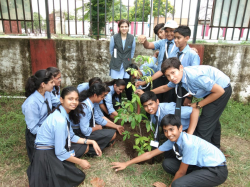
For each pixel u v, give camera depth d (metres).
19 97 4.54
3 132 3.27
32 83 2.32
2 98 4.49
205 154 2.05
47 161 2.09
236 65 4.46
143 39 3.29
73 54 4.59
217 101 2.40
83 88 3.52
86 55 4.61
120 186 2.33
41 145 2.12
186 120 2.56
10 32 4.77
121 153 2.92
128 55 4.02
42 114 2.41
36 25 5.71
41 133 2.12
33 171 2.09
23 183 2.35
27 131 2.45
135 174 2.52
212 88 2.23
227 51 4.41
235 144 3.19
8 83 4.71
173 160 2.36
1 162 2.64
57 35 5.20
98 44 4.54
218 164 2.03
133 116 2.87
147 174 2.51
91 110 2.72
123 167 2.41
